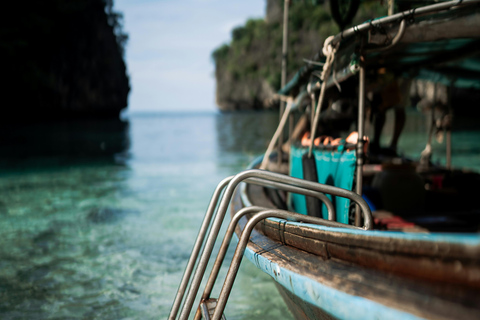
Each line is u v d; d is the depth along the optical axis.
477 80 5.96
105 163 16.19
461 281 1.33
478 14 2.59
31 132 34.50
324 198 2.81
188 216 7.63
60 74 51.38
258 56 125.31
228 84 134.88
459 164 13.79
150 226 6.98
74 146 23.78
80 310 4.09
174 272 5.03
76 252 5.73
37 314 4.01
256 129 41.47
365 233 1.68
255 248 2.56
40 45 45.28
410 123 35.28
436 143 21.31
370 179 4.84
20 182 11.98
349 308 1.53
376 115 5.88
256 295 4.43
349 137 3.34
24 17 40.34
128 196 9.66
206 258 2.43
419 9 2.62
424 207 4.27
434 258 1.40
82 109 59.88
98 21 63.41
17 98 41.41
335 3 4.36
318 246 2.00
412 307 1.37
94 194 9.95
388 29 2.74
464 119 33.00
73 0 48.25
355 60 2.92
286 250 2.29
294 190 2.84
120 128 46.00
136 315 3.99
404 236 1.50
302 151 4.11
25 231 6.80
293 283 1.89
